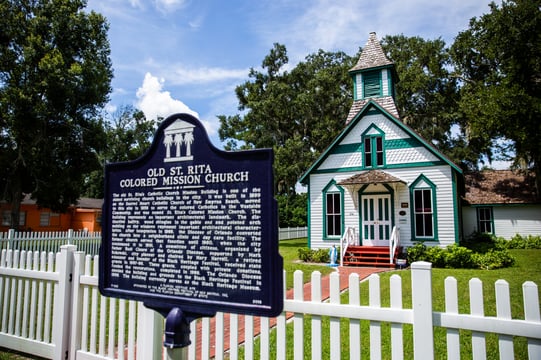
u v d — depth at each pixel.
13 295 5.97
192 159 3.48
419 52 35.25
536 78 22.50
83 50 31.55
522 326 2.92
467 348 5.59
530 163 25.39
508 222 25.20
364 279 11.56
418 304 3.26
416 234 17.25
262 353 3.90
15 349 5.71
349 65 39.28
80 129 30.86
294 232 36.91
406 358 5.23
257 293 3.05
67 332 5.19
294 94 37.47
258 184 3.15
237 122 40.81
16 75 27.61
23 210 36.28
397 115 19.27
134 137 56.16
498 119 21.59
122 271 3.76
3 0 27.83
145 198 3.71
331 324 3.63
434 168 17.16
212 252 3.28
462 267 14.73
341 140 19.17
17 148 28.84
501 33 22.59
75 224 41.09
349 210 18.42
